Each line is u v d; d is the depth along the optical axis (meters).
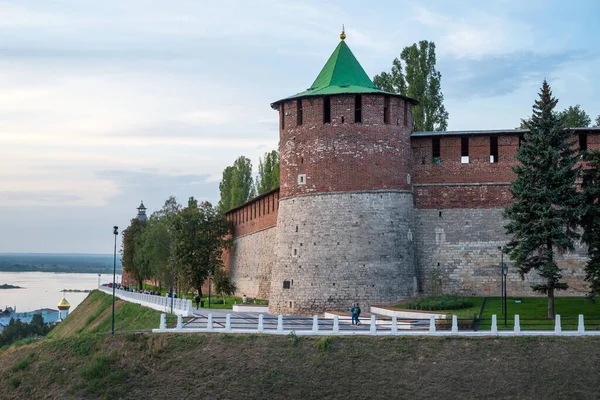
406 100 69.44
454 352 45.44
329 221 66.06
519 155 56.69
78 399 45.62
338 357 45.66
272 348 47.00
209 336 48.94
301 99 68.50
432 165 69.62
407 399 42.53
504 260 67.38
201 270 100.25
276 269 69.00
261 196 90.50
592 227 56.06
